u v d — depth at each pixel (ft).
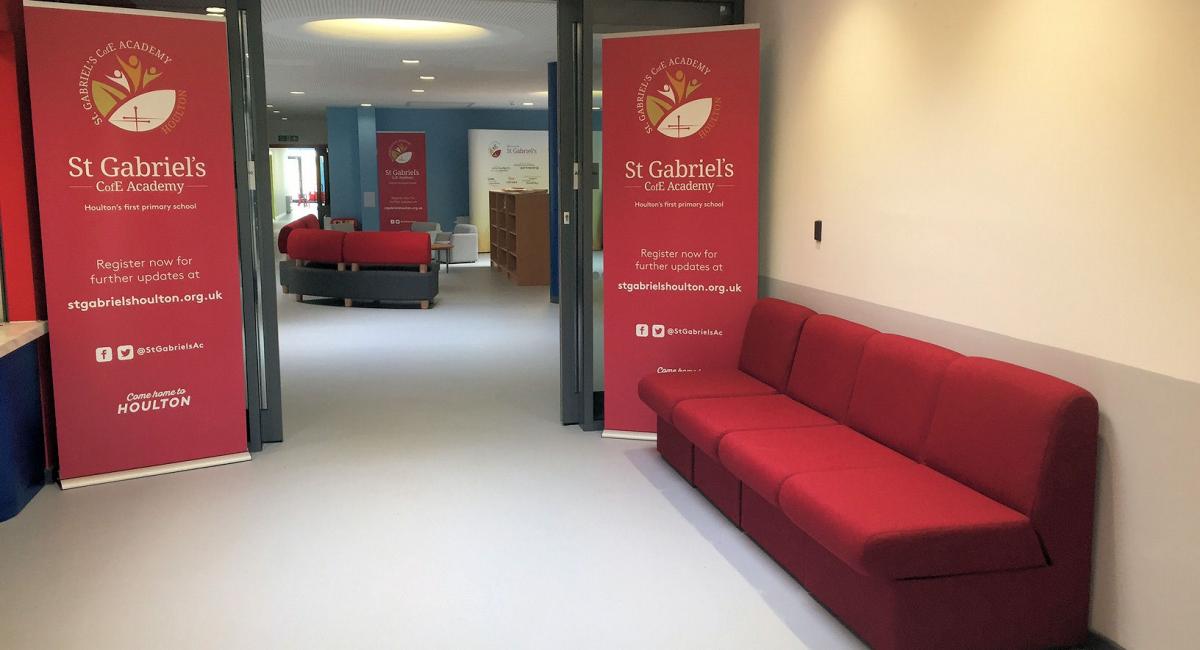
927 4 13.14
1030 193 11.23
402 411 21.52
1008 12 11.50
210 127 16.34
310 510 14.99
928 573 9.68
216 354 17.07
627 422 19.12
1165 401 9.43
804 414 14.66
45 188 15.16
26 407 15.37
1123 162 9.83
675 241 18.25
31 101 14.90
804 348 15.56
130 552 13.26
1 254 15.52
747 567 12.77
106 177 15.57
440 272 51.96
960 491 10.87
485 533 14.01
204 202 16.49
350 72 43.01
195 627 11.03
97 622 11.14
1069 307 10.68
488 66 40.73
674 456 16.78
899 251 14.14
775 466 11.94
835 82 15.96
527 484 16.29
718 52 17.54
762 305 17.38
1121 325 9.95
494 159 63.98
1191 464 9.19
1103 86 10.05
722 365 18.49
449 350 29.12
